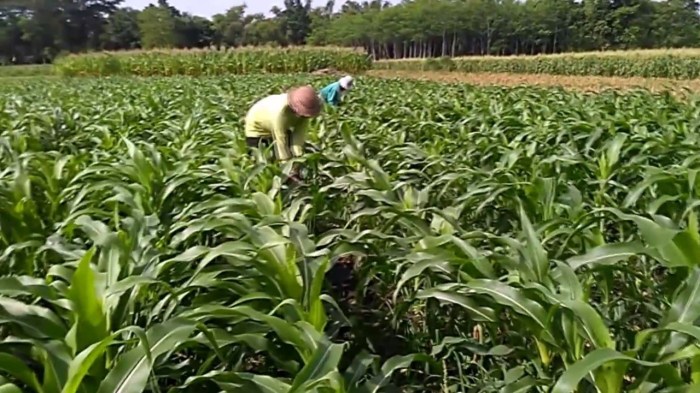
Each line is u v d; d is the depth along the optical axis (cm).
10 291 234
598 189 464
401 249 327
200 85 1952
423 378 340
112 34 8462
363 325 354
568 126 664
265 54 3766
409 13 8312
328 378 191
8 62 7906
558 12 7844
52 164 521
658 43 7531
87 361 182
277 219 319
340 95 1162
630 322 351
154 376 225
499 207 430
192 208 371
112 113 1027
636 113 855
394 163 580
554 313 230
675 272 260
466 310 307
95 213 381
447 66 4788
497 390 271
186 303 306
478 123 846
